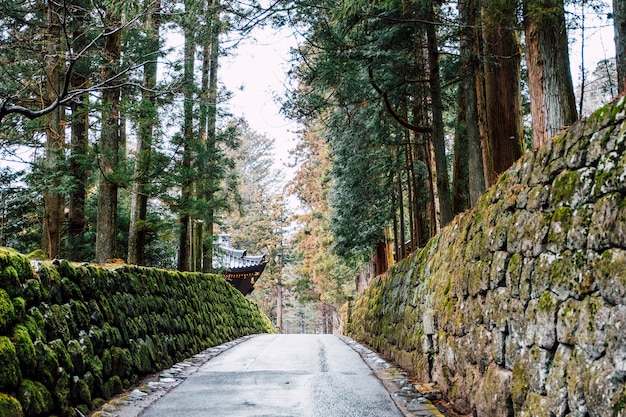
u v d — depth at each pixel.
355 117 14.02
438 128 11.29
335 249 20.95
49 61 8.16
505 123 9.00
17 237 13.91
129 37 10.94
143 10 7.80
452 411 6.45
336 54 9.95
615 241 3.42
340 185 18.62
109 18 9.05
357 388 7.75
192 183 14.49
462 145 13.56
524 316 4.68
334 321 44.25
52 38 9.05
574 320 3.78
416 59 11.57
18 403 4.32
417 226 14.98
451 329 7.09
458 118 13.31
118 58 10.30
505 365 5.05
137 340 8.22
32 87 9.06
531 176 5.16
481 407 5.46
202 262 19.86
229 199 19.20
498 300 5.41
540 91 6.43
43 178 10.84
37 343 4.91
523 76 12.52
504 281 5.36
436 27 12.10
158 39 10.73
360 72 10.87
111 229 11.02
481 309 5.99
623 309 3.20
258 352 12.91
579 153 4.17
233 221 50.25
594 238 3.66
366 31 10.05
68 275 6.21
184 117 13.44
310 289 41.59
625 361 3.12
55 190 10.72
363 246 21.16
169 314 10.48
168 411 6.14
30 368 4.71
